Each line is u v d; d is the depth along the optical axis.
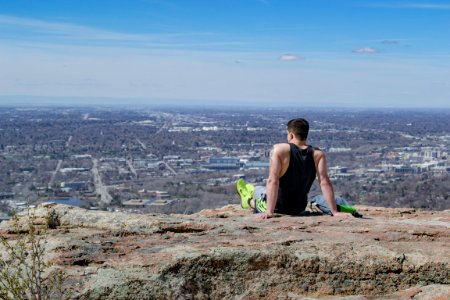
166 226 5.67
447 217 7.10
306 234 5.55
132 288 4.54
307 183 6.75
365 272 4.87
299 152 6.67
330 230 5.75
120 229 5.59
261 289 4.75
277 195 6.75
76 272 4.63
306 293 4.76
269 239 5.32
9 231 5.51
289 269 4.87
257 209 7.15
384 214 7.39
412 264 4.91
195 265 4.78
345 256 4.96
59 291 4.43
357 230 5.71
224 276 4.79
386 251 5.04
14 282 4.26
